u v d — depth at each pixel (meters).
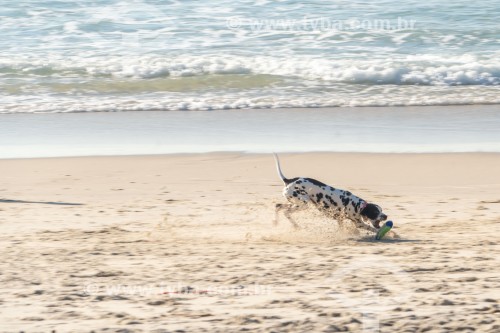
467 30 109.69
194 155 59.16
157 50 100.12
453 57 97.25
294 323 23.66
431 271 30.16
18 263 32.09
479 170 54.84
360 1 125.19
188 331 23.12
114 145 62.47
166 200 47.44
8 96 81.62
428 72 90.69
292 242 37.25
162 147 61.78
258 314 24.59
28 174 53.91
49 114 74.69
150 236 38.66
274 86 86.44
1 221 42.12
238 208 45.28
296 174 54.09
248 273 29.97
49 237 38.19
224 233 39.44
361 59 96.00
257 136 65.50
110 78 89.62
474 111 75.75
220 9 120.38
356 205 38.75
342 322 23.69
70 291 27.69
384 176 53.53
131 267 31.33
